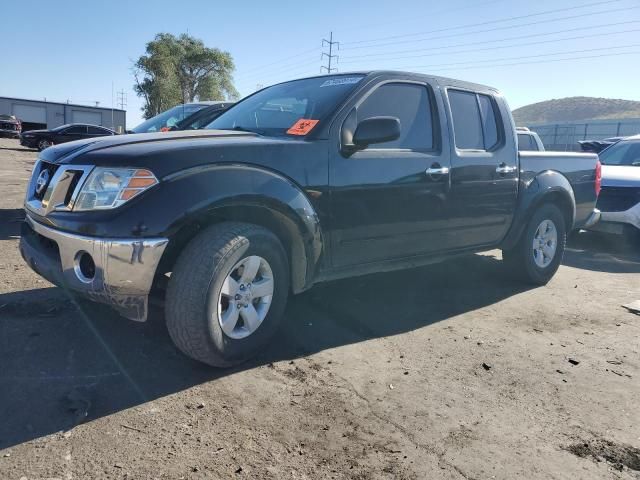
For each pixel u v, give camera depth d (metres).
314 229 3.40
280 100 4.20
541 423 2.80
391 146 3.96
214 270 2.92
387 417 2.77
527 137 10.43
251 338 3.23
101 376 3.02
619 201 7.47
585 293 5.34
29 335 3.49
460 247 4.59
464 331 4.09
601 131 42.72
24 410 2.63
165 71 51.00
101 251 2.76
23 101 53.88
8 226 7.09
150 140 3.23
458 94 4.62
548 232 5.48
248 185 3.05
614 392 3.19
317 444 2.50
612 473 2.40
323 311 4.35
